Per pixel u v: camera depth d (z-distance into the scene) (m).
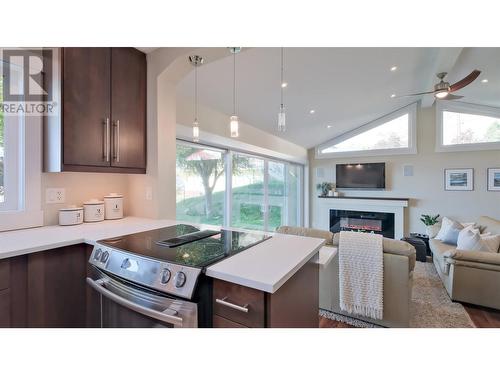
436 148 5.55
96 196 2.09
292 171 6.62
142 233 1.54
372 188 6.14
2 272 1.18
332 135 6.40
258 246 1.29
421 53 3.24
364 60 3.17
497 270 2.48
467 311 2.54
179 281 0.96
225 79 2.81
